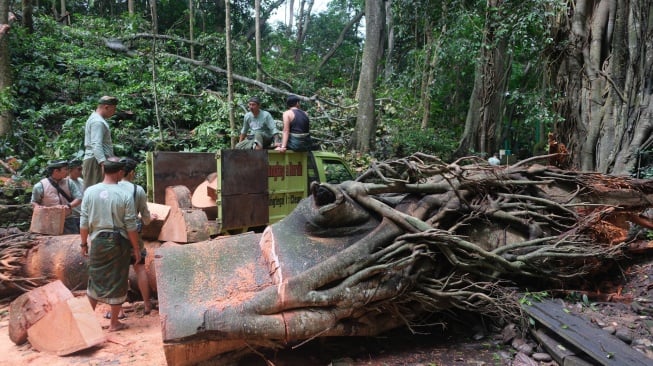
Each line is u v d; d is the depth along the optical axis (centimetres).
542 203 505
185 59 1592
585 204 493
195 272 412
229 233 645
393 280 406
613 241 506
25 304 462
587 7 1027
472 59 1490
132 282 589
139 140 1198
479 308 437
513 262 449
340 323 392
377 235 422
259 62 1688
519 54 1816
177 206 609
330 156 825
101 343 450
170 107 1338
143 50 1529
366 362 395
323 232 442
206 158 741
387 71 2341
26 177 984
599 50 992
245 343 375
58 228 653
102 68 1415
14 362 419
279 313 372
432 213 471
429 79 1688
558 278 470
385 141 1592
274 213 703
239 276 411
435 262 445
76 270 589
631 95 890
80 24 1775
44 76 1336
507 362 390
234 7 2706
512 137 2530
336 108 1677
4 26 1212
